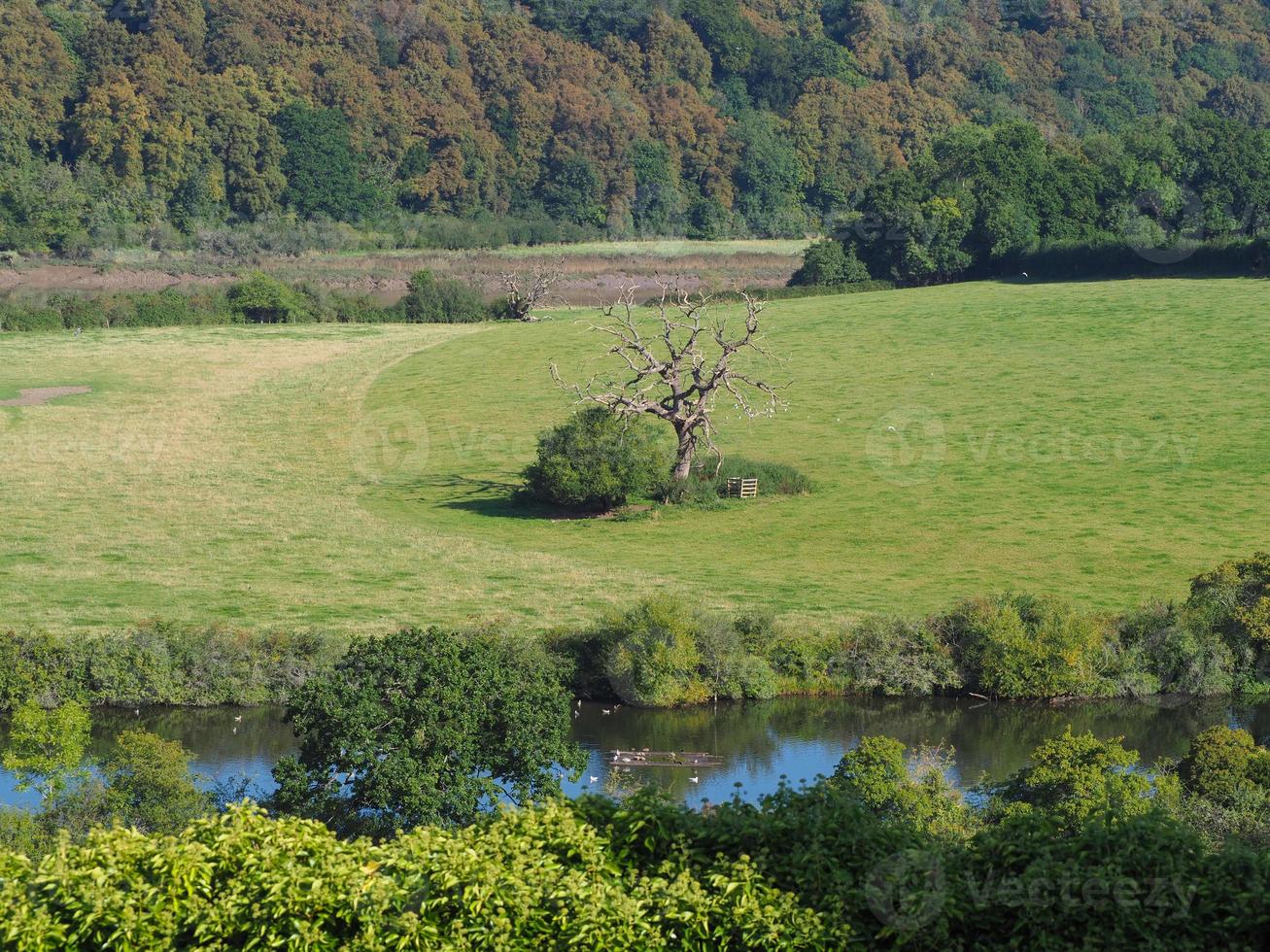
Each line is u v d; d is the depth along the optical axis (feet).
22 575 168.66
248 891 41.98
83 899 41.16
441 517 203.82
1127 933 42.34
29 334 364.17
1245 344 303.89
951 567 174.19
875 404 273.95
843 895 43.62
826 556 180.65
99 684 127.65
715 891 43.75
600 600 157.28
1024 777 84.84
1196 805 81.30
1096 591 161.99
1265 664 137.39
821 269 433.89
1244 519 196.75
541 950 42.09
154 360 329.93
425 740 88.79
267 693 129.39
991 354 311.06
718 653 132.87
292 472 232.32
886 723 126.00
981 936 43.55
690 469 217.15
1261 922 41.63
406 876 42.91
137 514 204.13
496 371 312.09
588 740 119.44
